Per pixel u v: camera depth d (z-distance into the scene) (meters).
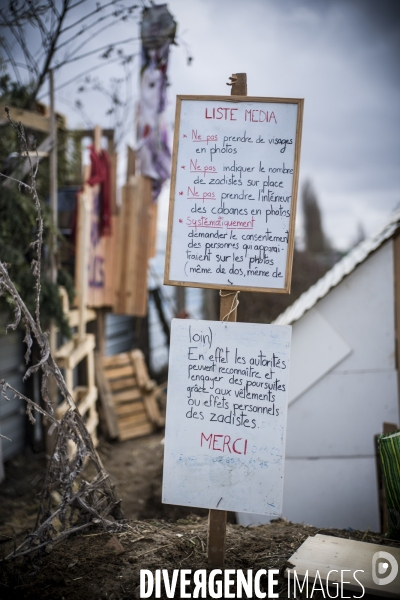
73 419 3.04
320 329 5.24
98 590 2.52
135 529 3.12
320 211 19.44
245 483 2.65
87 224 6.66
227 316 2.73
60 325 5.74
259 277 2.68
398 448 3.06
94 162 6.77
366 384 5.22
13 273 5.30
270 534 3.18
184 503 2.68
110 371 7.89
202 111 2.73
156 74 6.91
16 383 6.50
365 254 5.11
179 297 11.61
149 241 8.11
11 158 5.32
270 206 2.68
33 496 5.30
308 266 14.46
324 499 5.23
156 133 7.20
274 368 2.66
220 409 2.69
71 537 3.01
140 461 6.71
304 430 5.27
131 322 10.32
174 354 2.73
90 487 3.06
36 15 5.52
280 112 2.69
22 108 5.96
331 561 2.72
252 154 2.70
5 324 5.66
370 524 5.14
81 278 6.50
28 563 2.78
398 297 5.19
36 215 5.43
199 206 2.72
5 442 6.27
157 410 8.09
